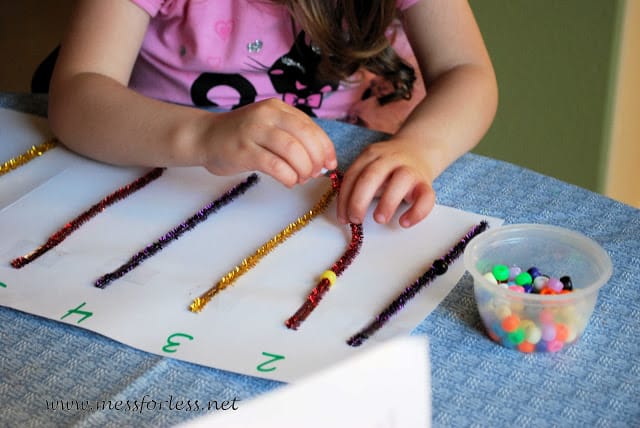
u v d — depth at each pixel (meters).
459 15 1.04
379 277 0.71
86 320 0.66
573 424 0.56
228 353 0.63
